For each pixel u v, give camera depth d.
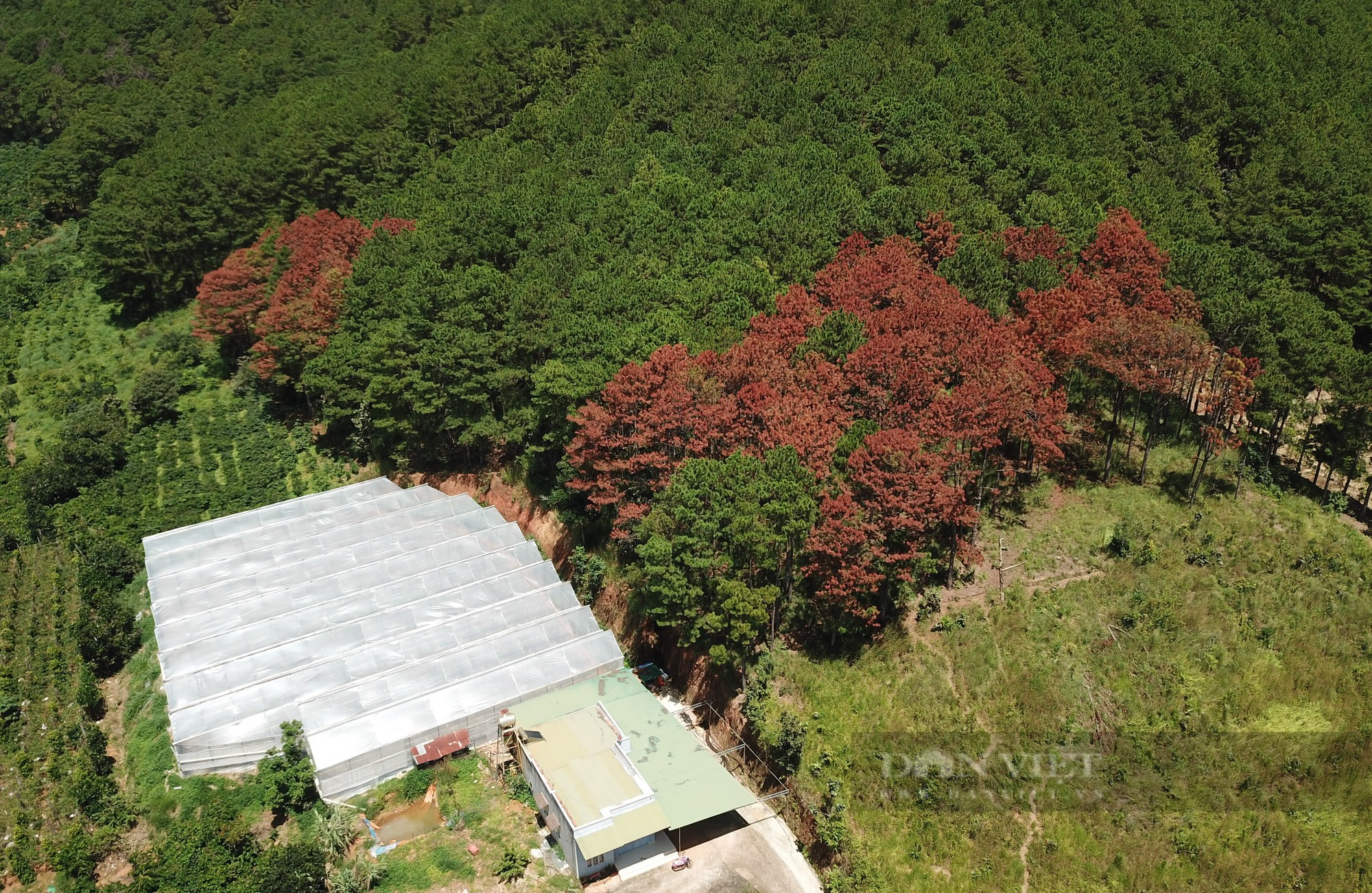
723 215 102.31
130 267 140.00
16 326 142.25
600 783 62.94
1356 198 100.19
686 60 136.25
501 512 98.31
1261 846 57.34
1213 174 113.31
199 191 142.62
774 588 67.06
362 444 110.00
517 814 64.69
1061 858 58.53
